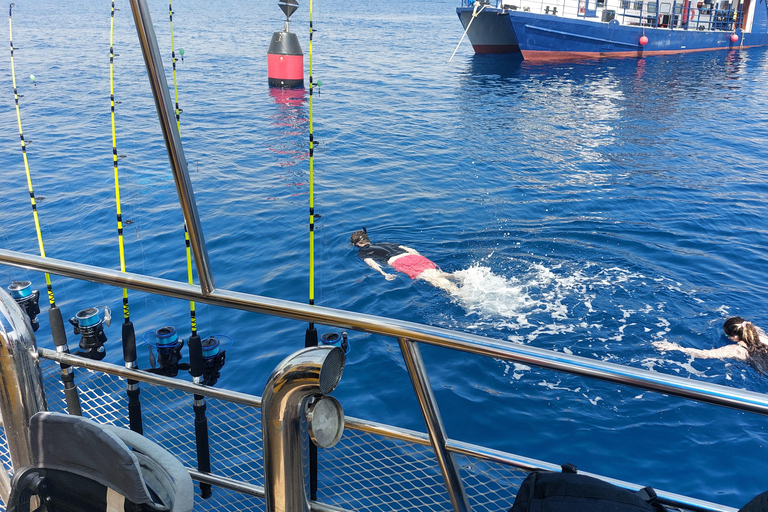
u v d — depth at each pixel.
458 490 1.39
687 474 3.86
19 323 1.37
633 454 4.05
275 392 1.04
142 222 8.20
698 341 5.51
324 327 5.64
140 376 1.79
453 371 5.01
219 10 53.31
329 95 18.31
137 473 1.17
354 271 6.94
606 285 6.66
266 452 1.09
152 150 11.62
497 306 6.13
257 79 20.64
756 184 10.60
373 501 2.77
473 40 28.25
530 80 21.69
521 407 4.55
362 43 32.28
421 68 24.14
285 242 7.75
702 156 12.42
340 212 8.88
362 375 4.96
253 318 5.75
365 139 13.37
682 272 7.07
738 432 4.23
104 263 7.00
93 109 15.01
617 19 27.12
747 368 5.09
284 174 10.67
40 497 1.26
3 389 1.37
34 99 16.06
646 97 18.89
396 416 4.47
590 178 10.81
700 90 20.12
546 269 7.09
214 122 14.61
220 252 7.46
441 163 11.64
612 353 5.29
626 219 8.78
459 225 8.47
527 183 10.45
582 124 15.17
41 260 1.58
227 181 10.20
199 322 5.69
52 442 1.23
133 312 5.88
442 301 6.23
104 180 9.88
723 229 8.45
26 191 9.37
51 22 38.09
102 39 28.78
